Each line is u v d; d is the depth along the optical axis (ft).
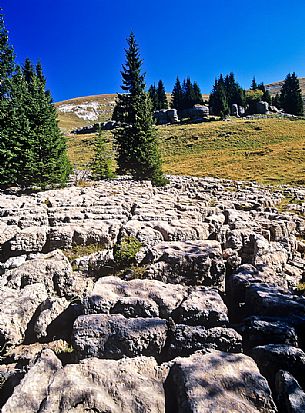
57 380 14.14
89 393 13.25
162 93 439.22
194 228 38.88
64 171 102.53
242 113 408.67
